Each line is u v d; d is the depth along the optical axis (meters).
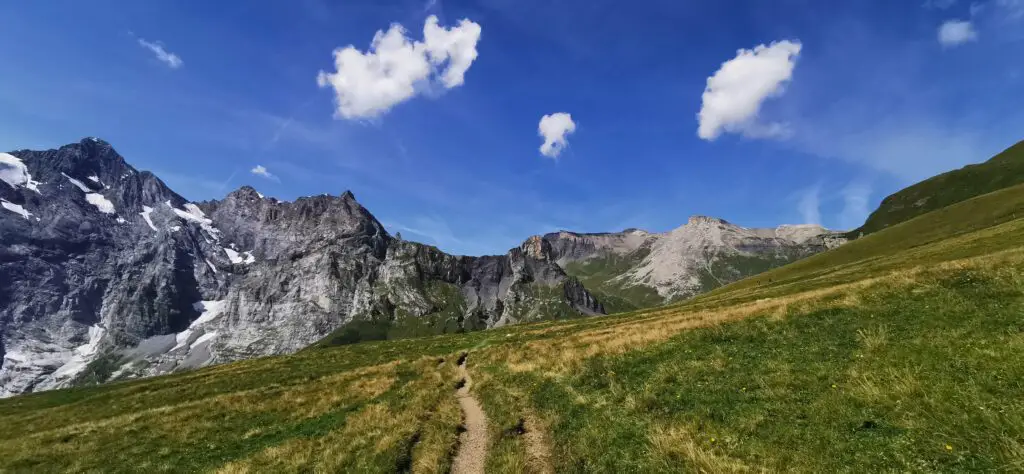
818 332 21.25
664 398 17.64
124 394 52.25
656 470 12.62
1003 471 8.92
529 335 62.44
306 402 35.34
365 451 20.25
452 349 60.75
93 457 27.44
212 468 23.05
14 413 52.31
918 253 80.06
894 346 16.42
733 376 18.09
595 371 24.12
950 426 10.66
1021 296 18.00
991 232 73.88
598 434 16.09
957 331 16.14
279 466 20.36
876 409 12.45
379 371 45.44
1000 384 11.75
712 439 13.16
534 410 21.64
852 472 10.17
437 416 23.91
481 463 17.36
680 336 26.77
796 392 15.09
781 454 11.53
